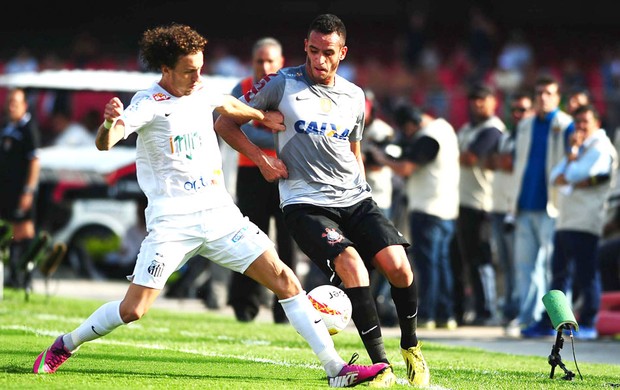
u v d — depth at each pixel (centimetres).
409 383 2072
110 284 5091
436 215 3731
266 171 2106
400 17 10156
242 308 3500
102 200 5156
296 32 10150
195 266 4322
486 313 3972
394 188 4169
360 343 2939
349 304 2172
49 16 9712
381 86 7425
